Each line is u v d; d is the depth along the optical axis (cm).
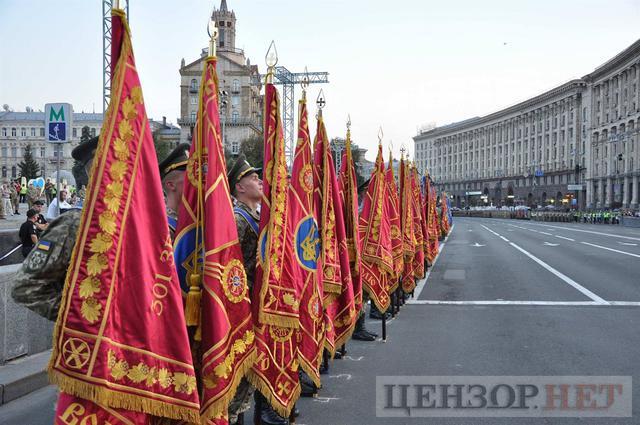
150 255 275
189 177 347
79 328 252
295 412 504
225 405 324
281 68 3581
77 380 247
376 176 805
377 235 789
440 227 3038
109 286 259
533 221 7894
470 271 1675
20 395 581
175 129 7462
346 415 521
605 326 893
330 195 594
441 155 14962
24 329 656
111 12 275
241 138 5781
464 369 660
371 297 787
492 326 901
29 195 2075
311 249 489
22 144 9500
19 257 1101
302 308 479
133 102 277
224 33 6419
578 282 1416
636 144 7638
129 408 260
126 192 270
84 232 259
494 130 12481
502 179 12031
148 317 268
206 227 332
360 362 695
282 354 440
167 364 273
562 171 9894
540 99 10625
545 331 859
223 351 325
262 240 430
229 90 5891
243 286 349
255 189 462
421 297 1199
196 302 330
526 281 1442
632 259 2005
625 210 7006
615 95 8362
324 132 588
